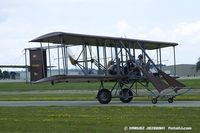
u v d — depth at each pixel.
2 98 70.50
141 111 37.09
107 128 26.08
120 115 33.88
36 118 32.94
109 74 53.34
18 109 42.44
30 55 54.88
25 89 119.00
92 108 41.56
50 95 78.25
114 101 57.34
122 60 53.50
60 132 25.02
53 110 40.19
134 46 55.31
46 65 53.59
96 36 49.94
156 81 50.72
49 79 50.00
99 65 53.44
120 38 52.19
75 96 71.44
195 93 70.88
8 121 31.14
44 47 53.41
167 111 36.28
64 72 51.53
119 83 54.00
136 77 53.19
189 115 32.53
